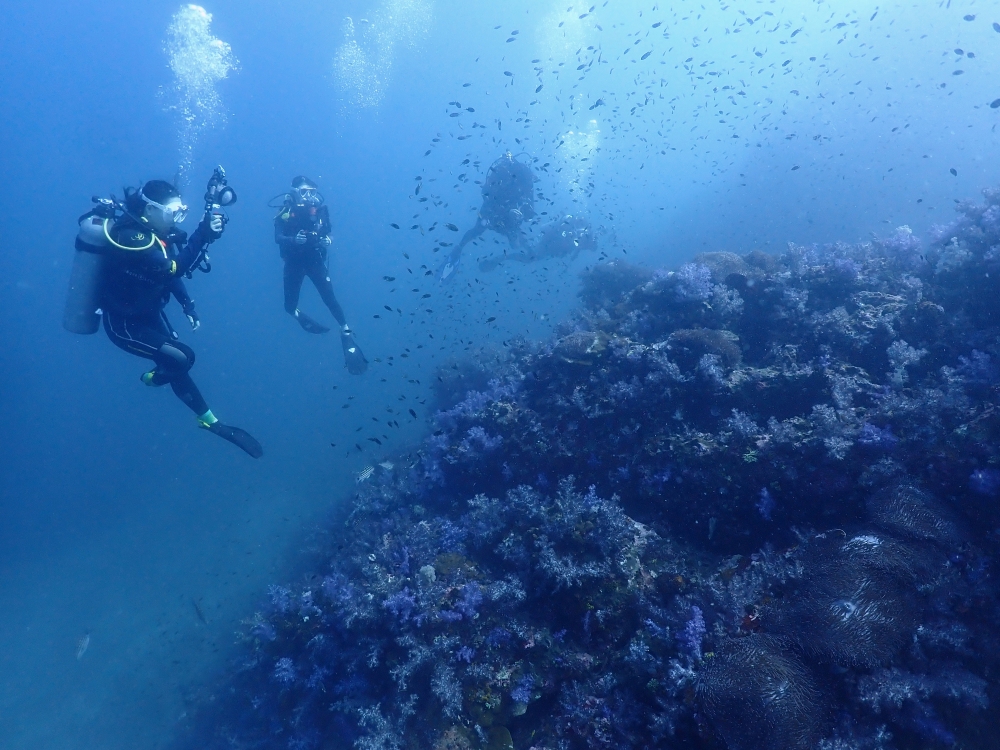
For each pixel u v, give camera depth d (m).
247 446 6.71
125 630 12.45
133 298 5.57
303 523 14.00
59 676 11.60
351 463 16.84
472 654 4.34
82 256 5.23
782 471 4.25
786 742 2.71
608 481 5.58
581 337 6.79
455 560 5.35
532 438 6.37
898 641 2.91
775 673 2.93
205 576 13.55
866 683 2.79
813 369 5.09
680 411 5.37
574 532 4.66
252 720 7.14
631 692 3.67
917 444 3.84
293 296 11.30
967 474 3.50
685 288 6.72
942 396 4.07
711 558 4.43
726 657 3.16
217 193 5.80
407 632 4.69
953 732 2.69
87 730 9.59
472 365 12.24
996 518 3.30
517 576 4.82
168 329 6.43
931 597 3.05
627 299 8.00
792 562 3.62
